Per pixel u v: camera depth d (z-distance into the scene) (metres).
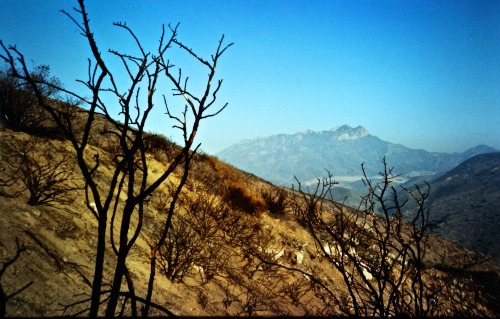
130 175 1.21
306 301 4.21
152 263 1.38
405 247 1.59
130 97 1.17
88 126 1.13
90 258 2.59
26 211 2.62
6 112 3.83
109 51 1.12
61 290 2.01
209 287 3.43
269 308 3.52
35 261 2.11
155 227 4.00
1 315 1.10
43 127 4.44
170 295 2.76
